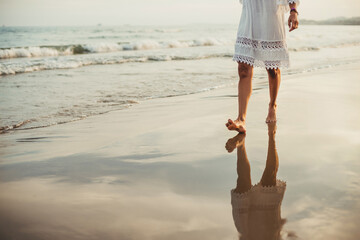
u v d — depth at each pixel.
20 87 5.94
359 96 4.14
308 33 30.22
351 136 2.52
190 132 2.80
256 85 5.40
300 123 2.94
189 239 1.19
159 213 1.39
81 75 7.43
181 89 5.47
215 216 1.35
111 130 3.02
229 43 20.92
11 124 3.49
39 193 1.64
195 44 19.56
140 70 8.13
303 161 2.00
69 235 1.23
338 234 1.20
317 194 1.53
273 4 2.81
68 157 2.25
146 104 4.31
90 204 1.49
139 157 2.18
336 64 8.46
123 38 29.73
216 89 5.38
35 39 27.25
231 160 2.08
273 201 1.48
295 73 6.66
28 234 1.24
